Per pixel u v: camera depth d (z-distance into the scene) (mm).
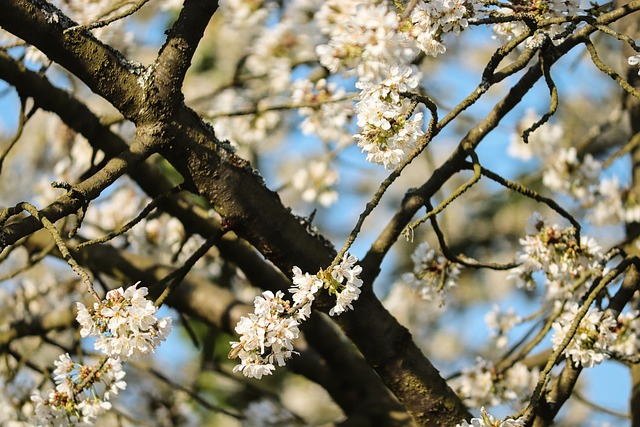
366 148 3115
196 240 5980
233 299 5254
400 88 3104
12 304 6457
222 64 7203
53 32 3186
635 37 4730
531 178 6105
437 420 3740
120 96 3262
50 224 2834
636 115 5051
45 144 7277
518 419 3139
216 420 6832
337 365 5434
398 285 7484
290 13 6301
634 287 3898
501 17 3262
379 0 4570
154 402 6676
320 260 3578
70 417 3393
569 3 3426
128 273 5254
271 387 7766
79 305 2871
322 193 6137
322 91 5477
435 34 3398
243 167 3463
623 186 5672
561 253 4039
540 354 5090
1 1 3105
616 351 3871
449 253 3777
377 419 5332
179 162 3373
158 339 2893
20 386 5277
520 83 3742
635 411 4500
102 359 3363
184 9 3270
